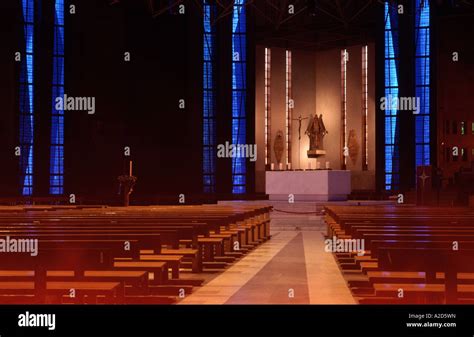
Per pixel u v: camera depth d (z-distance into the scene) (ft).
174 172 137.80
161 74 136.77
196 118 139.23
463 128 153.48
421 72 140.26
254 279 37.91
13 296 24.31
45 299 24.00
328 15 153.79
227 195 139.44
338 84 159.94
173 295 31.58
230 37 142.72
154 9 135.74
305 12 152.66
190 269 43.39
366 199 137.59
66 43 129.39
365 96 155.53
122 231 31.91
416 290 22.93
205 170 141.28
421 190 92.68
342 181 107.24
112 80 132.46
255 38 151.53
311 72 163.53
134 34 134.41
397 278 25.27
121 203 125.18
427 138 139.54
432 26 138.92
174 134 137.80
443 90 152.15
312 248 59.88
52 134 128.26
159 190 136.67
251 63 143.95
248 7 143.84
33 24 126.41
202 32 139.95
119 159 132.77
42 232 30.94
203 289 33.76
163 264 30.58
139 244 29.17
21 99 125.29
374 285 24.54
